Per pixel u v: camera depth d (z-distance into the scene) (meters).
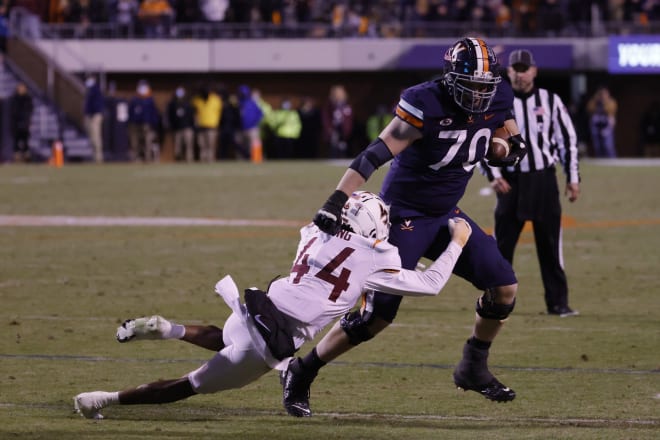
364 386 25.66
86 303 36.78
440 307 36.56
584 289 40.12
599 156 131.88
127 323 20.53
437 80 22.31
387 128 22.05
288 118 129.00
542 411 23.28
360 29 137.62
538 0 138.12
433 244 23.62
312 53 136.62
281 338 20.14
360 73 141.12
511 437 21.09
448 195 23.27
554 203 34.41
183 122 123.00
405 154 22.92
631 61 134.75
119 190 82.62
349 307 20.88
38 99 124.44
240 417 22.78
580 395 24.72
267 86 140.88
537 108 33.91
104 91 127.75
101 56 134.12
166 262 46.69
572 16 137.62
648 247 51.56
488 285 23.19
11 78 125.00
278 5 137.88
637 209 68.75
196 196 77.50
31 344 30.03
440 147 22.47
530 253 50.12
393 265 20.92
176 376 26.38
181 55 135.25
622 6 137.50
